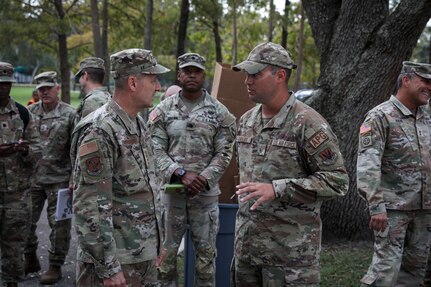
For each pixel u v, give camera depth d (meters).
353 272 4.93
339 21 5.82
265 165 2.93
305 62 17.33
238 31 18.28
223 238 4.34
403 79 3.74
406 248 3.87
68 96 12.85
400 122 3.72
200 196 4.08
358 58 5.70
